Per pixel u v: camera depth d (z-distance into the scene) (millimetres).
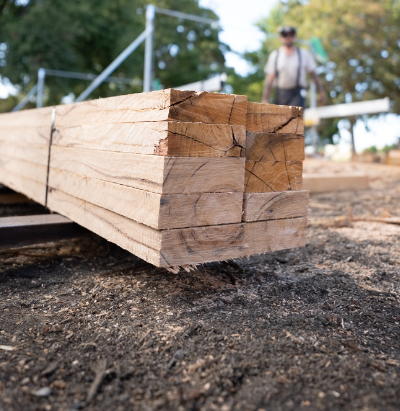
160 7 24578
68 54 17453
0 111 25641
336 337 1881
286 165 2197
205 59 29766
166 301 2186
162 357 1690
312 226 3805
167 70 25750
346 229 3693
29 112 3500
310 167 7977
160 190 1790
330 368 1630
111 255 2959
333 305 2197
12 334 1839
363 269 2723
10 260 2785
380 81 19875
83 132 2504
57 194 2891
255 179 2092
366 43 19250
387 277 2600
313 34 19641
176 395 1465
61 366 1615
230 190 1980
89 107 2457
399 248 3133
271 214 2162
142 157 1917
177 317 2012
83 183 2477
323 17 19969
